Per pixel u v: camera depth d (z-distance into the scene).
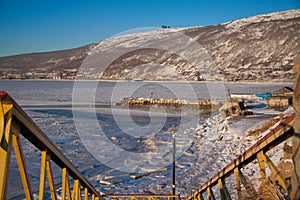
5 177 1.86
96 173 13.39
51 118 29.17
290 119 2.90
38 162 13.95
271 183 4.81
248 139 17.62
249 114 25.92
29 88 78.75
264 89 63.66
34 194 10.27
